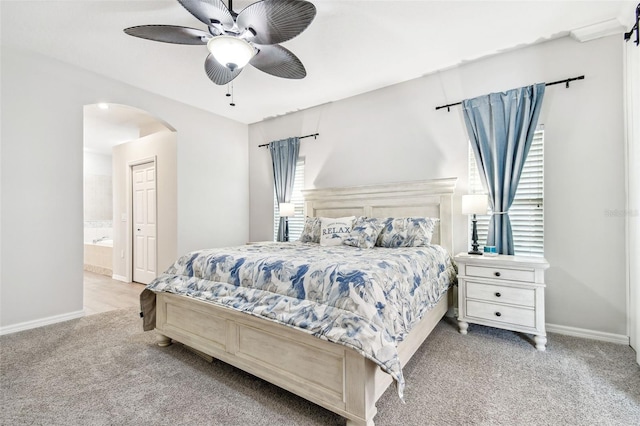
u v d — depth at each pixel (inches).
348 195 150.0
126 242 195.5
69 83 121.7
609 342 95.7
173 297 90.3
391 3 87.5
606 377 74.3
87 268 236.2
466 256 105.6
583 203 101.4
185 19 94.7
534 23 97.0
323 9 89.7
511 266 94.3
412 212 132.7
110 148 262.4
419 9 90.1
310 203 163.9
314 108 170.1
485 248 109.7
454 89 126.1
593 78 100.0
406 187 133.4
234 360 73.9
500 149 112.2
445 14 92.4
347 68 125.9
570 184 103.3
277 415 61.1
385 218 126.3
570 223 103.4
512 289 94.3
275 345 66.6
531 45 110.0
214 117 181.6
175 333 88.8
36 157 113.1
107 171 287.1
